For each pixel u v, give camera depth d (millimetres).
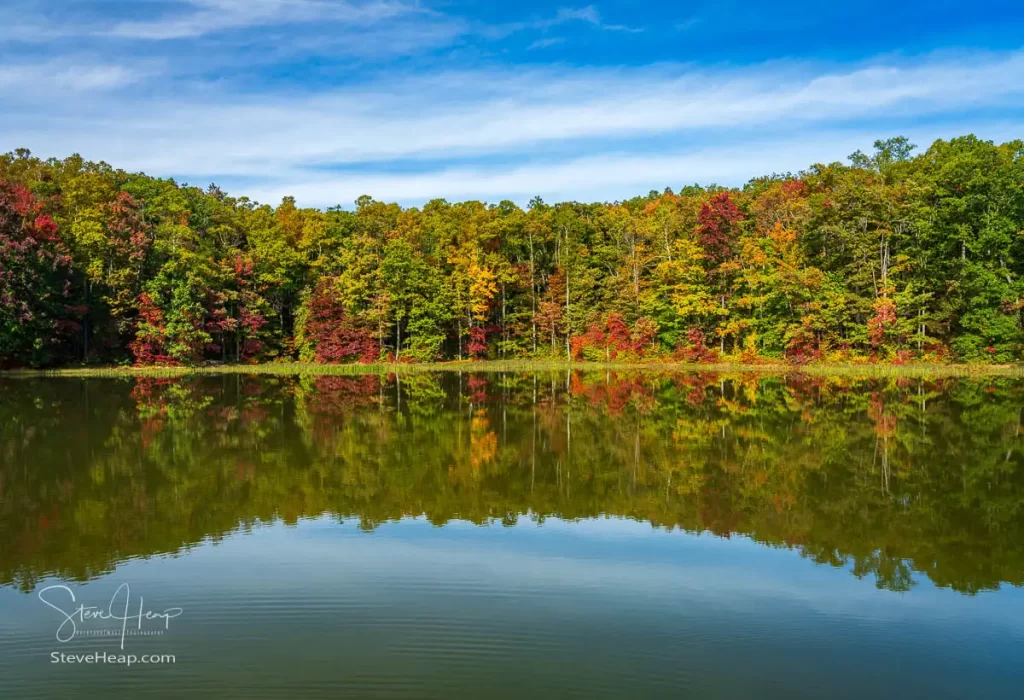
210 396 43812
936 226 58875
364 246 77125
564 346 82250
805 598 13547
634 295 75750
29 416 34469
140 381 53312
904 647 11680
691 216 78875
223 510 18953
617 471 23484
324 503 19734
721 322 70250
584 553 15898
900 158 90250
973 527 17672
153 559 15367
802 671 10914
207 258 69375
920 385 46844
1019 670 10977
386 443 28094
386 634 11961
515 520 18328
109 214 64938
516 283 84062
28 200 58844
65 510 18875
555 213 87688
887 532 17344
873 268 62250
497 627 12266
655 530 17562
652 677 10688
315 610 12867
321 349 75438
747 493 20812
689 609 13031
